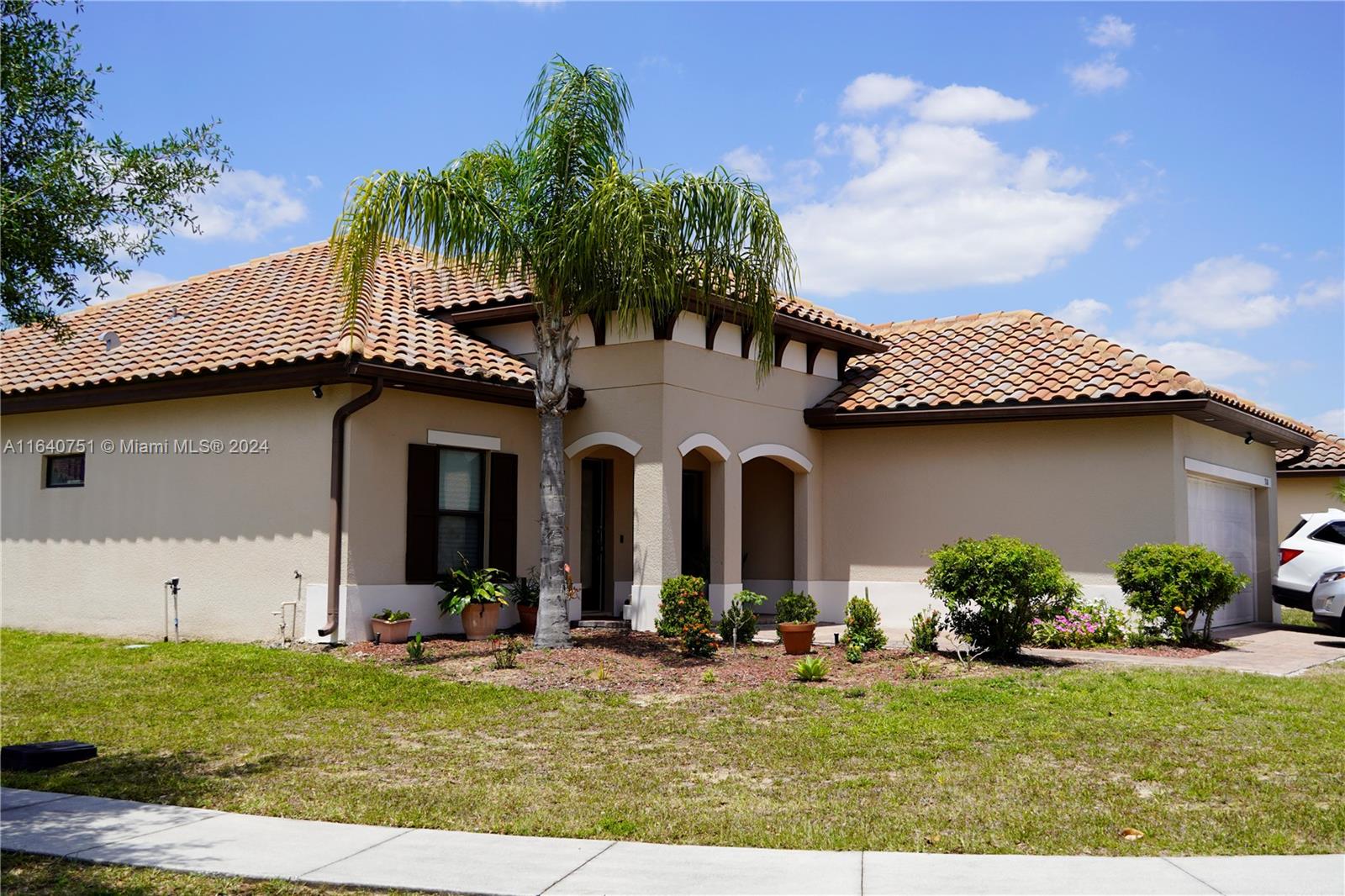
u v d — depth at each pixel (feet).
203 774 27.12
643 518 52.24
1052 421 54.90
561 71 44.19
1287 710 32.53
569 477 55.36
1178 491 51.83
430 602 49.29
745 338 57.26
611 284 43.93
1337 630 57.93
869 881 18.75
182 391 49.88
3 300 26.25
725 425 55.57
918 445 58.95
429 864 19.92
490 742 30.14
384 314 53.57
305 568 46.62
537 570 54.60
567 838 21.59
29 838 21.70
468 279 61.46
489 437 52.37
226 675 39.93
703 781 25.84
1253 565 66.54
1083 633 49.21
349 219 41.01
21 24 26.37
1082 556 53.52
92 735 31.73
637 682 38.32
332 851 20.76
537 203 44.21
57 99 27.04
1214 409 50.83
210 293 62.80
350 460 46.06
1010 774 25.88
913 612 58.18
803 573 60.29
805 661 38.86
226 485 49.67
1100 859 19.85
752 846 20.95
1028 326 63.10
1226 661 44.09
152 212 27.99
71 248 26.71
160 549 51.65
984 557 42.06
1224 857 19.94
